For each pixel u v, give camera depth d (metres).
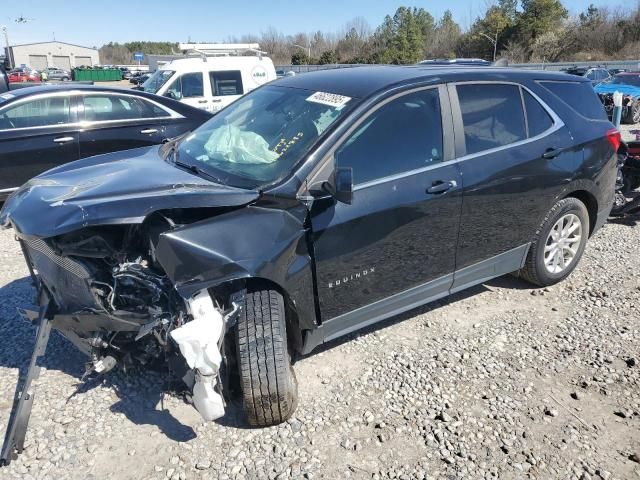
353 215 3.17
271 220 2.91
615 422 3.11
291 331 3.23
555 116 4.30
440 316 4.24
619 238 6.03
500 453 2.87
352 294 3.32
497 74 4.06
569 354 3.75
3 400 3.25
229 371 3.01
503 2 69.69
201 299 2.68
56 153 6.74
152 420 3.08
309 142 3.23
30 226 2.69
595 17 59.97
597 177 4.56
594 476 2.73
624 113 17.14
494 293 4.64
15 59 106.12
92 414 3.12
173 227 2.73
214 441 2.93
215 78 11.79
